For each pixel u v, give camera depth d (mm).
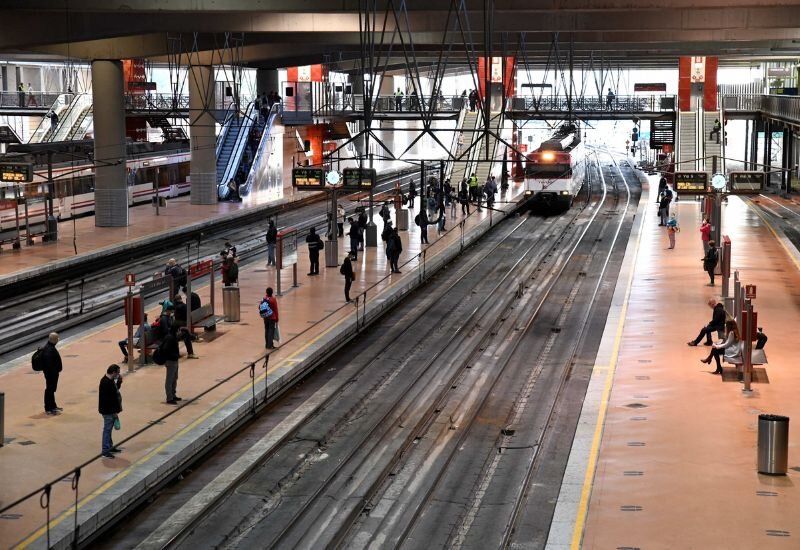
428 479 25719
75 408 29469
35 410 29281
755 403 29844
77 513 21797
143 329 34344
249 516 23141
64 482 23578
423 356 38125
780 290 47750
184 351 36281
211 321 38844
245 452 27172
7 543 20328
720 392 31016
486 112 45469
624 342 37938
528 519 22875
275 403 31906
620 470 24406
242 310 43750
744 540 20266
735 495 22703
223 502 23812
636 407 29609
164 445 26234
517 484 25406
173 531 22016
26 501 22438
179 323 35688
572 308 47125
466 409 31766
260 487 24797
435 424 30250
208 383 32188
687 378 32688
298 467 26422
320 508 23688
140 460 25125
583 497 22703
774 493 22797
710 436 26859
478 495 24781
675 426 27750
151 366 34219
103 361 35031
